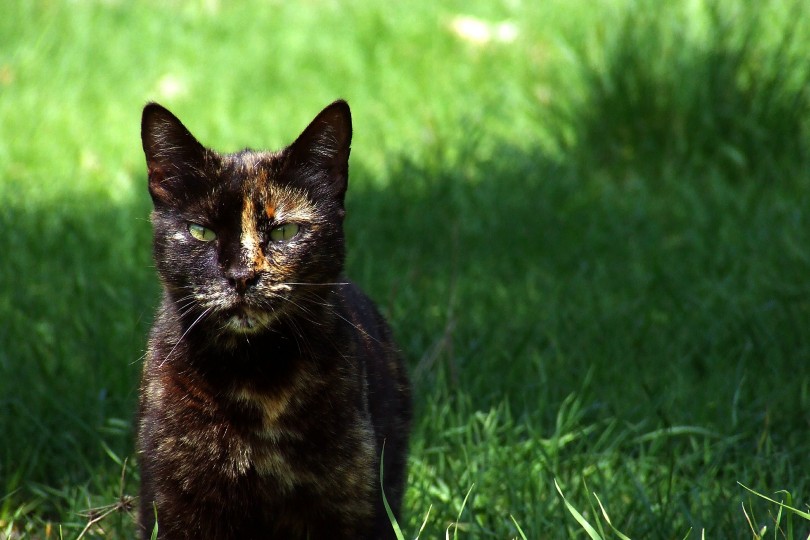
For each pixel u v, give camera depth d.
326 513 5.14
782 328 7.81
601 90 11.01
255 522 5.16
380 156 11.02
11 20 13.70
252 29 14.34
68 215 9.61
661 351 7.63
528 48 12.72
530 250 9.38
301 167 5.19
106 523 6.06
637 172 10.69
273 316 4.95
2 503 6.19
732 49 10.77
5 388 6.97
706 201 10.04
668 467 6.29
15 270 8.52
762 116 10.56
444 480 6.36
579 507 5.95
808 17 11.12
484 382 7.21
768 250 8.93
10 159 10.73
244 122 11.69
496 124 11.66
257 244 4.97
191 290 5.02
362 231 9.29
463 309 8.24
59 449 6.65
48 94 12.16
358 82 12.66
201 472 5.03
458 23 13.48
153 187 5.21
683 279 8.70
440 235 9.55
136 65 13.16
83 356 7.43
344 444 5.07
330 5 15.02
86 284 8.32
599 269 8.90
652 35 10.97
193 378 5.02
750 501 5.47
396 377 6.13
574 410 6.71
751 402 6.98
